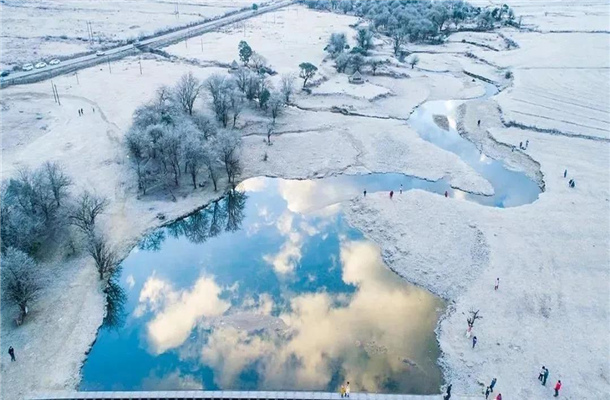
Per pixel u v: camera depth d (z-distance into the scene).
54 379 59.97
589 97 149.50
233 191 104.75
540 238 85.12
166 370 63.34
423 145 121.31
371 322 70.62
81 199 89.81
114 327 70.69
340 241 88.88
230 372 63.00
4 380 58.94
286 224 95.19
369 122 134.38
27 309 69.31
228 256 87.06
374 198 98.69
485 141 125.38
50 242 82.31
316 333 69.06
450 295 74.25
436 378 61.38
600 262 79.25
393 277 79.31
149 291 78.12
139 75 165.88
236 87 135.62
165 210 95.00
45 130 122.31
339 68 175.50
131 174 104.38
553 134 126.19
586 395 56.69
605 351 62.75
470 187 104.25
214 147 103.50
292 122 132.25
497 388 58.06
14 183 83.56
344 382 61.28
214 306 74.75
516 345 64.00
